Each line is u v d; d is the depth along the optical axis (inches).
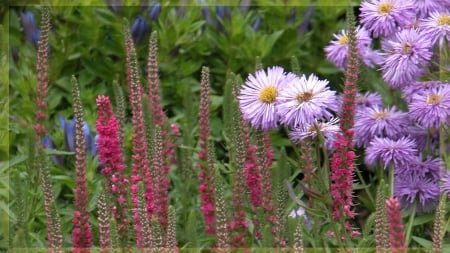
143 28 322.3
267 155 195.8
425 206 244.7
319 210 186.5
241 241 195.2
